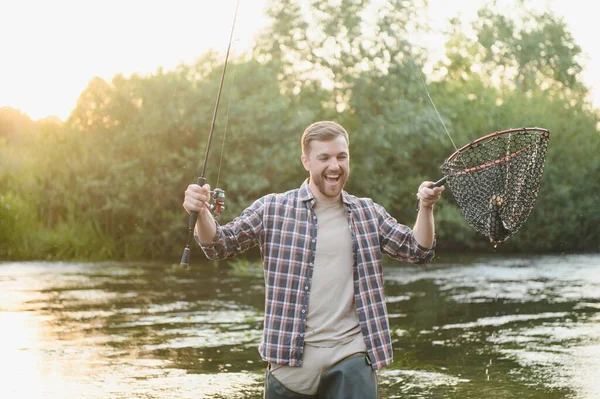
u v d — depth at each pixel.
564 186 24.72
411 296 11.35
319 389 3.19
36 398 5.34
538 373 6.08
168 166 20.86
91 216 20.89
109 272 15.73
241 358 6.73
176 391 5.54
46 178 20.98
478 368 6.29
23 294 11.55
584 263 18.17
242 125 21.00
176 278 14.51
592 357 6.69
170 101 21.12
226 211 20.48
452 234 23.38
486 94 28.62
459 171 3.35
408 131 23.45
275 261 3.24
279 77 23.70
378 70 23.66
